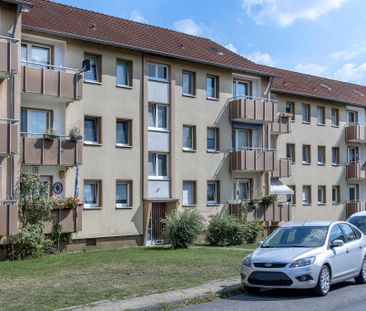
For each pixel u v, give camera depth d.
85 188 25.09
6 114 21.09
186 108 29.06
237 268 16.83
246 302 11.76
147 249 24.25
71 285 13.66
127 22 30.47
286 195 36.56
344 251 13.50
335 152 40.78
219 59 30.81
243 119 31.27
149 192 27.25
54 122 23.83
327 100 39.47
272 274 12.36
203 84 29.91
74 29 25.38
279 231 14.12
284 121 35.16
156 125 27.86
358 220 19.50
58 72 22.64
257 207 30.73
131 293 12.41
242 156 30.44
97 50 25.45
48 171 23.44
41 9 26.41
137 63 26.98
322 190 39.50
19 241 20.61
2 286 13.66
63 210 22.56
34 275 15.70
